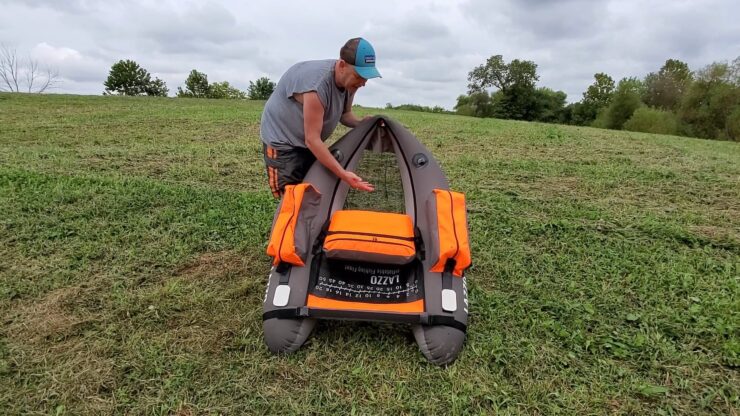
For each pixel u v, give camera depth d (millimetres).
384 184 3236
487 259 3449
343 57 2500
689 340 2551
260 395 2096
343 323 2582
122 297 2775
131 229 3697
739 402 2146
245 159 6445
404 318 2254
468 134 9703
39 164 5512
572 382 2248
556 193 5234
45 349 2326
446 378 2236
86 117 10469
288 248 2336
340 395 2127
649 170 6496
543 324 2635
